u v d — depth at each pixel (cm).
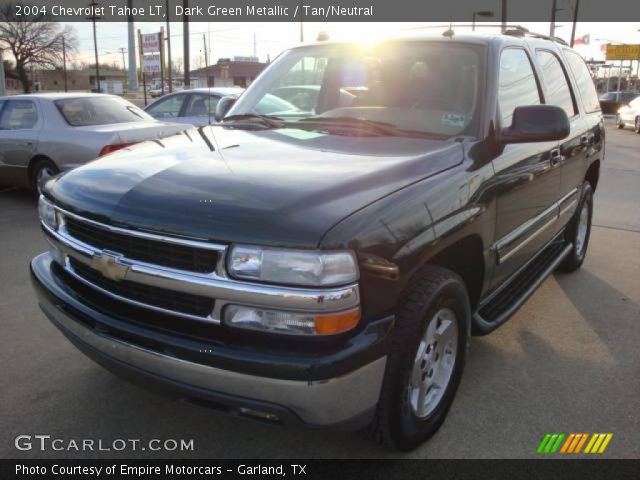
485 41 349
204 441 290
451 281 269
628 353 389
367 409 232
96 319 251
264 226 215
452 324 287
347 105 360
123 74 9700
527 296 387
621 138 2078
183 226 223
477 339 408
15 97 842
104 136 750
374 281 222
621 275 550
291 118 364
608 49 5609
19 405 318
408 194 249
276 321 216
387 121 334
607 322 439
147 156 293
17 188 945
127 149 323
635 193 967
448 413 312
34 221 732
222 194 234
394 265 229
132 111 872
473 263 313
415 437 276
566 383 349
